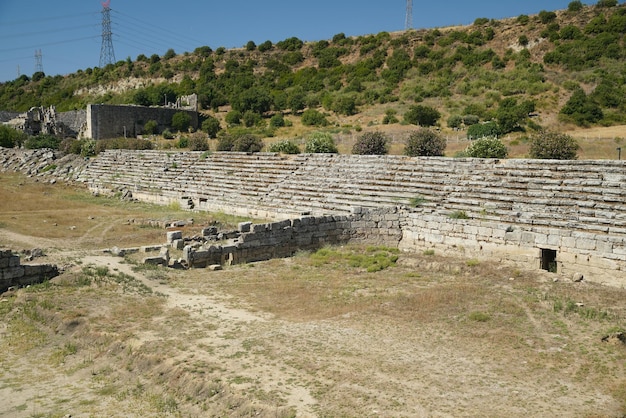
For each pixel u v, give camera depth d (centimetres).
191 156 5562
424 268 2792
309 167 4500
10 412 1342
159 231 3600
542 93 8538
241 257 2933
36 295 2080
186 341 1650
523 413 1220
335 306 2059
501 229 2892
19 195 5112
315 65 12875
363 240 3372
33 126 9319
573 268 2627
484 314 1916
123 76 13962
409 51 11938
